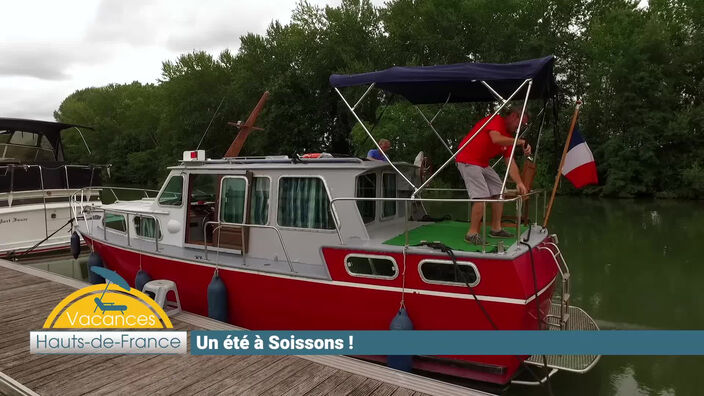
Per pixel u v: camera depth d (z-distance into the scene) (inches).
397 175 256.1
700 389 209.8
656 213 790.5
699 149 1064.2
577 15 1376.7
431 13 1181.1
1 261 355.3
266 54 1268.5
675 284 368.5
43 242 458.3
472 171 198.1
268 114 1189.1
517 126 200.7
